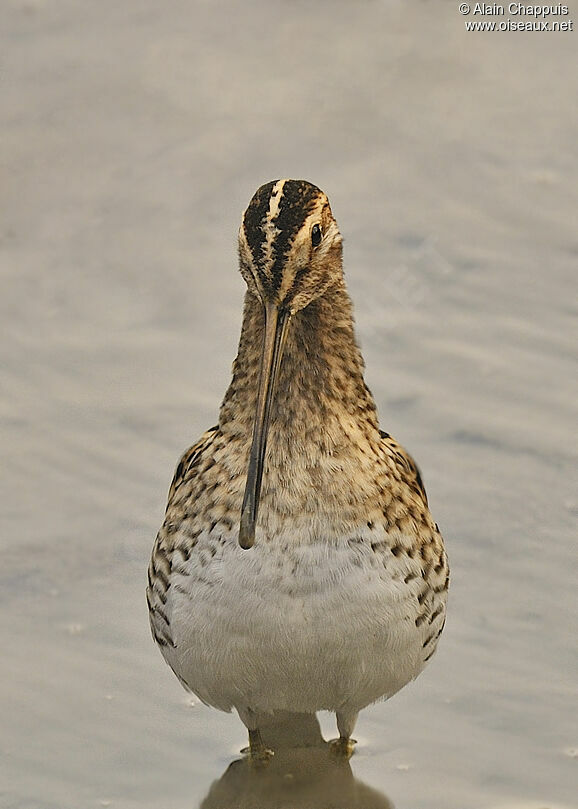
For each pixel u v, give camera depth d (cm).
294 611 923
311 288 934
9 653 1115
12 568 1192
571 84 1809
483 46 1894
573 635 1105
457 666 1090
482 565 1173
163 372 1413
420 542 958
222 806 991
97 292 1513
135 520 1248
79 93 1833
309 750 1053
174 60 1897
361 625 932
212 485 949
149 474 1295
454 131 1731
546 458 1271
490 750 1021
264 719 1088
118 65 1891
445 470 1266
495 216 1586
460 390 1356
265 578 920
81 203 1639
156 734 1057
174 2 2028
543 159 1677
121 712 1072
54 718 1060
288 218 914
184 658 967
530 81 1819
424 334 1429
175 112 1791
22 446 1322
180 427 1344
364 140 1725
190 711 1084
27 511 1252
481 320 1441
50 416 1358
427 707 1065
